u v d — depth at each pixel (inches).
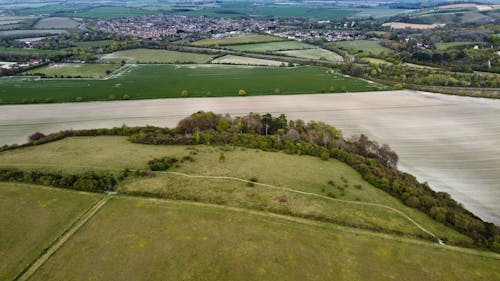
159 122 4859.7
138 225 2340.1
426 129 4584.2
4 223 2359.7
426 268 2031.3
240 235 2258.9
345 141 3922.2
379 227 2413.9
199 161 3368.6
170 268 1966.0
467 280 1951.3
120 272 1936.5
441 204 2746.1
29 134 4461.1
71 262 2011.6
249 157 3501.5
